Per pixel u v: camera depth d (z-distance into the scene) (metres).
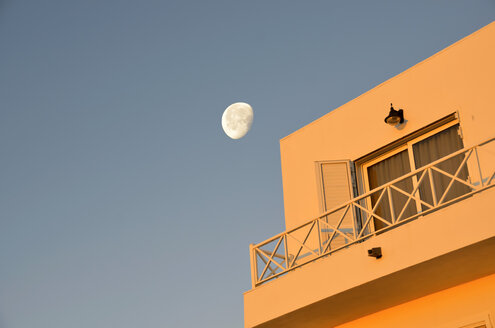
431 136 10.57
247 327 9.82
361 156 11.36
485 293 8.57
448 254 8.03
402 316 9.32
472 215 7.90
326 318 9.71
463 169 9.88
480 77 10.04
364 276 8.72
